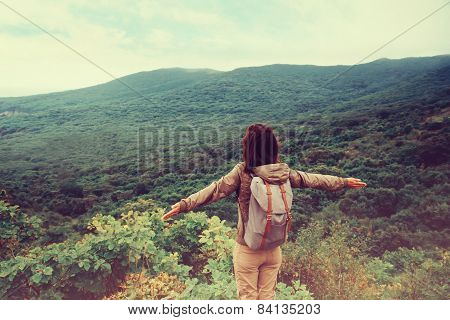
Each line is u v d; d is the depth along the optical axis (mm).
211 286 2549
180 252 3682
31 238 3906
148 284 2781
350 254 3336
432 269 3295
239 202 1709
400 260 4598
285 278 3281
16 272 2736
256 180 1615
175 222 3836
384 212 10523
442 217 9109
